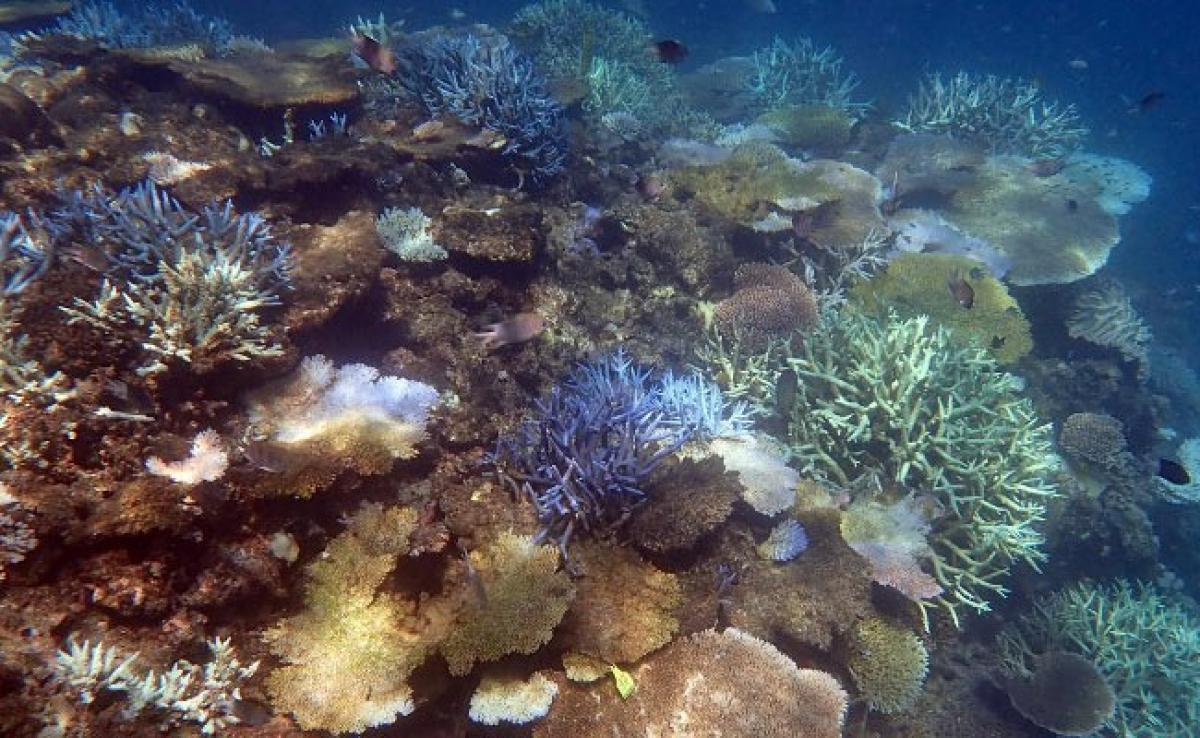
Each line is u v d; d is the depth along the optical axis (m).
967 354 1.27
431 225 1.16
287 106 1.40
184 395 0.77
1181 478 1.25
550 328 1.20
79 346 0.73
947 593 1.11
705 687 0.75
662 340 1.26
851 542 1.00
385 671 0.66
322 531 0.75
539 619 0.70
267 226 0.93
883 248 1.56
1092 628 1.38
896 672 0.95
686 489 0.85
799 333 1.28
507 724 0.71
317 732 0.63
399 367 0.99
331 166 1.16
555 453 0.88
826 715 0.75
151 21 2.04
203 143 1.24
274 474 0.71
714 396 1.11
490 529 0.80
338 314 0.95
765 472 1.01
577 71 2.25
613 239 1.44
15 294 0.73
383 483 0.81
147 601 0.62
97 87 1.37
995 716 1.16
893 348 1.18
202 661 0.63
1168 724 1.32
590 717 0.71
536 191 1.50
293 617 0.69
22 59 1.51
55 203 1.00
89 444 0.68
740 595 0.90
